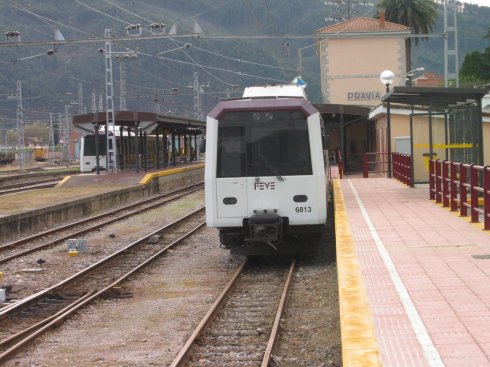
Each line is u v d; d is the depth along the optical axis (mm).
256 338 8836
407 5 58875
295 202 14250
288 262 15195
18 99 68938
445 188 16359
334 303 10602
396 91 16703
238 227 14523
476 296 7629
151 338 9094
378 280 8656
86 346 8820
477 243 11109
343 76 55219
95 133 40562
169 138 64062
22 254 17016
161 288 12641
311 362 7684
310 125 14297
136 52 47562
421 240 11633
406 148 28484
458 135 19578
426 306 7301
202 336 8930
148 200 33844
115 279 13742
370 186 23250
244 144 14352
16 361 8203
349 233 12711
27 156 108500
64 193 32312
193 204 31812
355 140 37719
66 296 12188
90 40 28391
